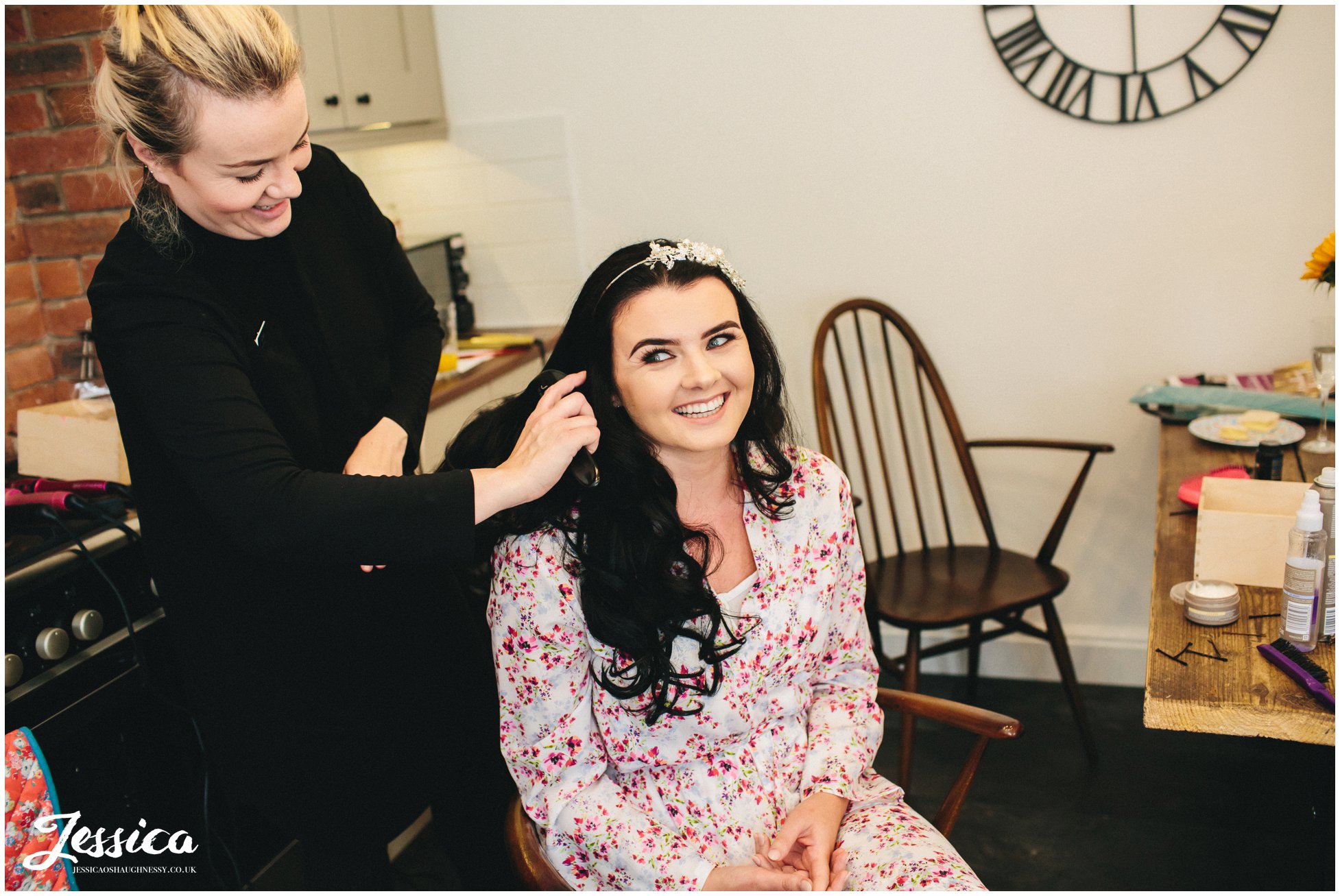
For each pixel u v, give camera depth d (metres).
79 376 2.04
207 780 1.64
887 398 2.62
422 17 2.63
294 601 1.28
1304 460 1.85
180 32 1.00
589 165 2.69
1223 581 1.47
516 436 1.28
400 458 1.34
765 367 1.29
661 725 1.23
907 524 2.69
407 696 1.40
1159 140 2.28
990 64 2.34
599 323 1.19
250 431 1.11
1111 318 2.41
